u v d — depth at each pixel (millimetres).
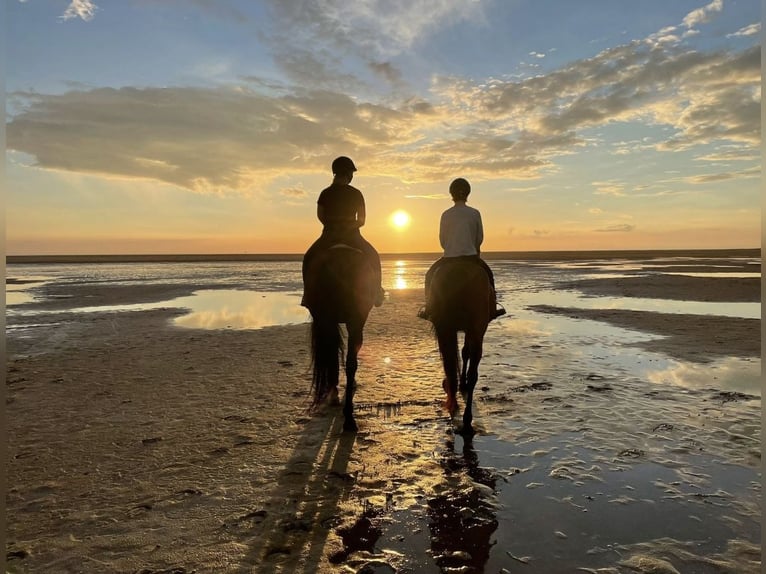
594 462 4426
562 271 40656
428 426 5391
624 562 3018
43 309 16875
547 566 2998
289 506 3734
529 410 5844
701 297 18156
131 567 3027
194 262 90875
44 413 5879
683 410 5766
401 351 9484
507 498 3816
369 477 4191
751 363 7953
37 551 3176
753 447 4691
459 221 5484
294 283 29516
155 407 6074
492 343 10039
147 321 13805
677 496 3809
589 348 9398
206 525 3482
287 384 7109
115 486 4059
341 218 5414
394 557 3117
